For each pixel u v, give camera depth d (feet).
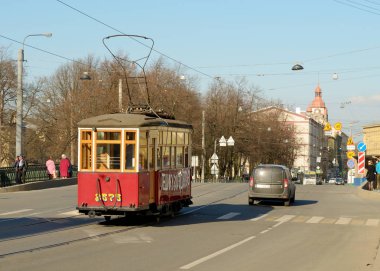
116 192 57.52
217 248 43.91
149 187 60.08
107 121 58.18
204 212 77.00
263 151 282.56
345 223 64.59
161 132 63.46
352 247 45.70
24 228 55.88
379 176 127.75
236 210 80.48
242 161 309.01
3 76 210.38
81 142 58.80
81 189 58.49
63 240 47.39
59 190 119.34
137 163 57.36
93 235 51.03
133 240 48.08
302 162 441.68
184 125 71.92
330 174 538.47
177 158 69.31
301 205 91.61
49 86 259.19
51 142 249.14
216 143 257.96
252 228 58.59
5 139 215.51
